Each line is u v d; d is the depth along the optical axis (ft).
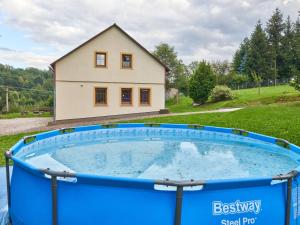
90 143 33.94
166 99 140.97
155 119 58.90
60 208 10.65
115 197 10.23
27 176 11.99
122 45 73.15
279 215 11.03
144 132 41.50
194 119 55.31
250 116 51.24
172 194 10.03
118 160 25.84
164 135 40.34
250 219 10.61
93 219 10.39
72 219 10.55
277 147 26.71
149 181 9.82
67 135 34.86
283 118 46.75
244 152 29.14
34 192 11.59
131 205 10.16
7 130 61.31
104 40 71.41
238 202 10.44
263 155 27.73
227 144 33.68
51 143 31.50
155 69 76.64
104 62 72.13
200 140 36.45
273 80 186.50
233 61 247.50
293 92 104.68
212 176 21.30
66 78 68.59
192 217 10.09
